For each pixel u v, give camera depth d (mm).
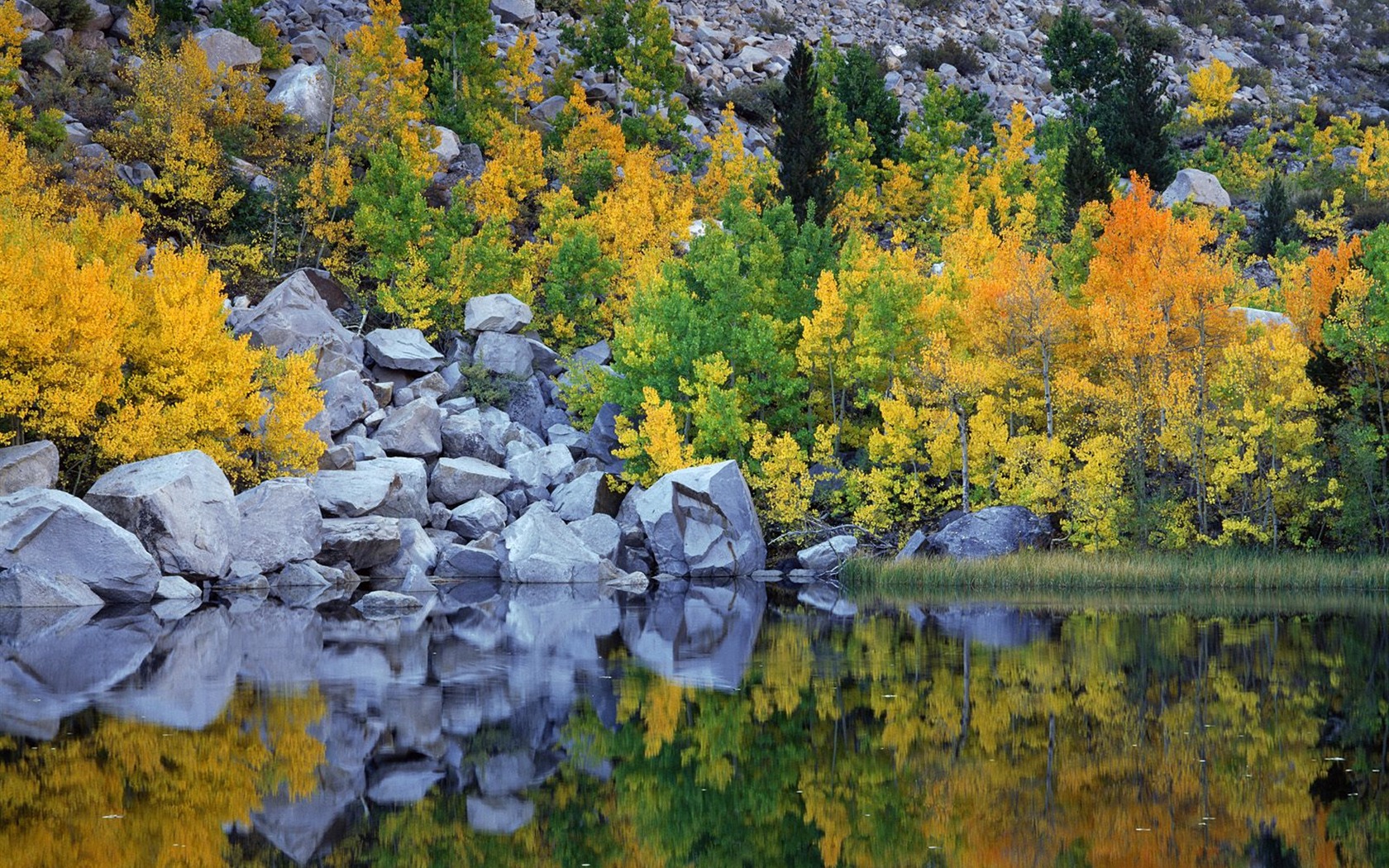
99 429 38656
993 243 57188
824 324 48281
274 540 39656
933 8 119188
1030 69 110188
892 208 77688
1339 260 51281
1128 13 119812
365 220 56656
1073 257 56312
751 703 19781
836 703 19719
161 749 16031
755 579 46062
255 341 49406
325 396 47844
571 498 47344
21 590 33344
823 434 47938
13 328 35219
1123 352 45031
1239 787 14648
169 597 35750
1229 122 97000
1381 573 40344
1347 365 45594
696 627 30219
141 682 21078
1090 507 42812
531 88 81250
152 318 41062
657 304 51219
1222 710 19078
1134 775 15211
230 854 11891
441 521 46125
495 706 19359
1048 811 13719
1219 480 42375
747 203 60281
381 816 13359
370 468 45031
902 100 98750
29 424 36438
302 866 11562
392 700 19672
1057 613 33250
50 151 57094
